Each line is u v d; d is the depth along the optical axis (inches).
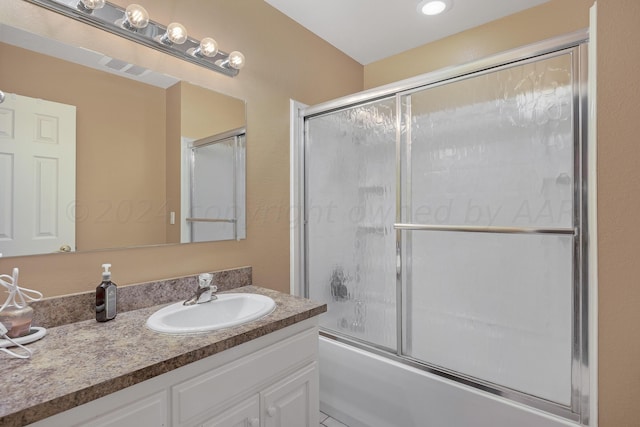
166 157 57.2
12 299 38.3
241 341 40.3
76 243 46.9
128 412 31.1
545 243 52.2
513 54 53.4
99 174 49.3
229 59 62.6
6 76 41.6
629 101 40.9
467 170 59.4
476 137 58.4
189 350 35.5
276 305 52.7
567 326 50.1
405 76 99.9
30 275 42.9
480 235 58.5
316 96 89.2
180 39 53.1
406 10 79.2
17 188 42.2
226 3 66.8
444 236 62.4
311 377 51.4
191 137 60.7
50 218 44.7
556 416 49.5
